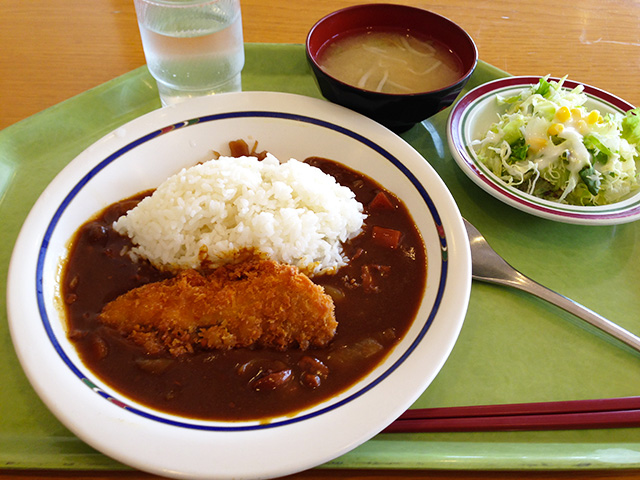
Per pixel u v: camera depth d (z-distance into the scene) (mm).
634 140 352
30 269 256
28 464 213
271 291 255
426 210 297
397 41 382
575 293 290
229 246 286
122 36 430
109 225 300
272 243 287
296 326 253
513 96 372
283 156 343
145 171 321
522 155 335
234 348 252
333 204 298
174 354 246
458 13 470
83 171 300
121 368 241
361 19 382
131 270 286
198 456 199
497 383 251
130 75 385
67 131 355
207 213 292
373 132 328
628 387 252
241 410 229
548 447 228
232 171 300
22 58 405
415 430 232
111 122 368
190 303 254
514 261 304
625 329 273
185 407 230
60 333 248
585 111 347
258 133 341
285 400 233
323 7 460
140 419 213
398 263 287
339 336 258
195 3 323
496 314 278
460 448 225
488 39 447
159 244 286
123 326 253
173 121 331
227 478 194
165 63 345
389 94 320
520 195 309
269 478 197
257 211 292
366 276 280
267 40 425
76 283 273
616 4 488
